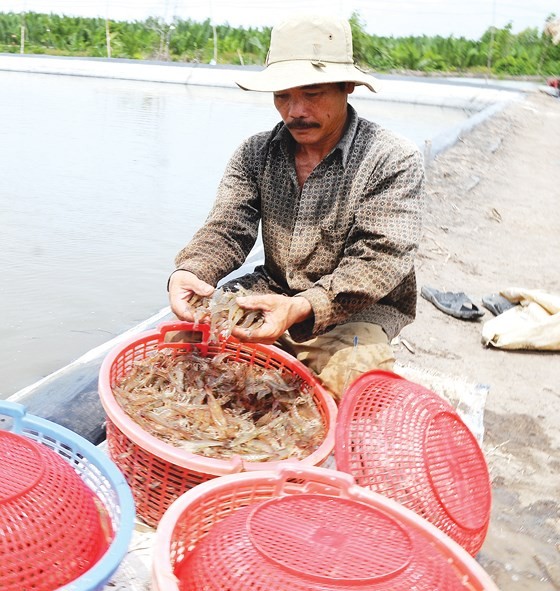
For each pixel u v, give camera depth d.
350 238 2.69
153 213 7.57
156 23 37.59
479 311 4.42
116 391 2.35
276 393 2.55
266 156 2.82
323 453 2.09
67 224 6.95
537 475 2.77
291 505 1.57
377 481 1.96
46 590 1.50
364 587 1.32
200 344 2.77
